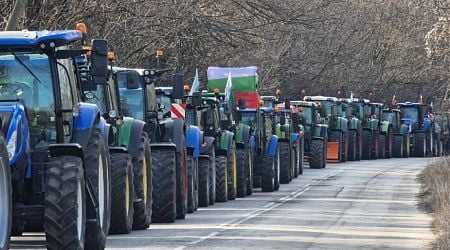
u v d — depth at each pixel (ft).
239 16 212.02
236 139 169.78
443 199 131.13
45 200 71.87
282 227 112.47
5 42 79.25
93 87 91.25
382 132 342.85
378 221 123.95
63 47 84.23
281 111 216.13
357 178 224.33
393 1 403.54
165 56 211.61
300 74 318.04
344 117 307.37
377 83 395.96
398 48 403.75
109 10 170.19
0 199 66.85
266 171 181.98
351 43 360.28
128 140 105.91
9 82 80.74
